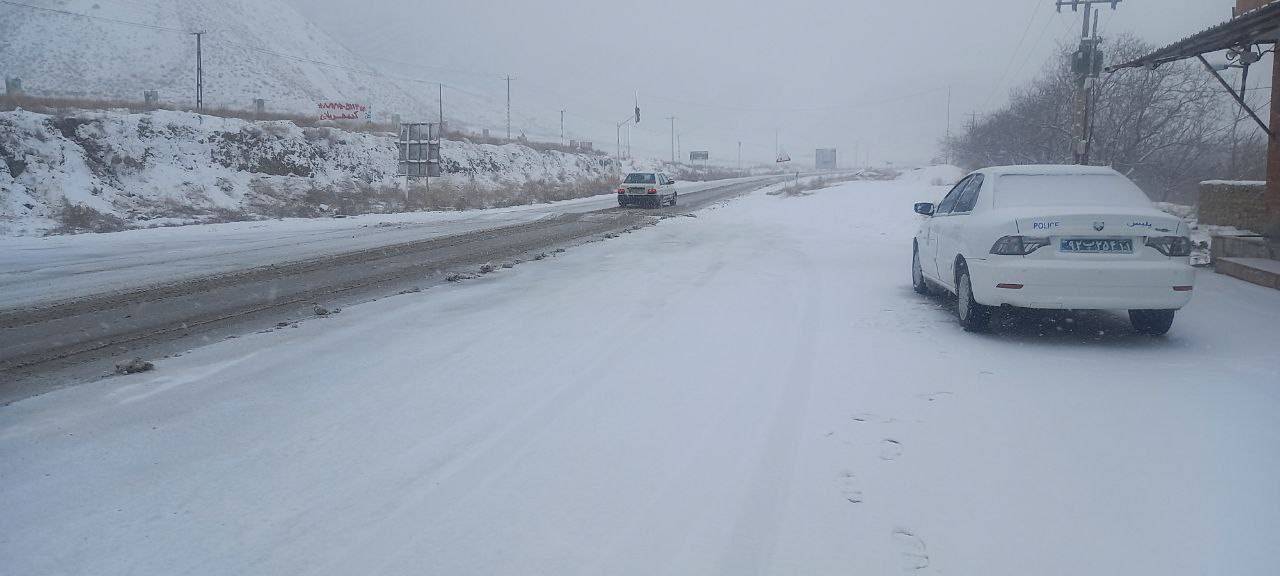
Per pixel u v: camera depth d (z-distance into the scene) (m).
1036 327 8.41
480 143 52.91
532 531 3.74
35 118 24.86
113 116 27.98
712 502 4.06
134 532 3.72
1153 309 7.46
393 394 5.84
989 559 3.50
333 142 36.56
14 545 3.59
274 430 5.08
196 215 25.09
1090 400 5.77
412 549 3.57
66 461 4.55
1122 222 7.26
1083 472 4.44
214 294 10.52
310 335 7.86
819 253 15.40
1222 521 3.84
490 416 5.36
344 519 3.85
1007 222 7.50
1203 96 29.88
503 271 12.62
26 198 21.83
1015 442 4.91
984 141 48.69
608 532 3.74
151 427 5.13
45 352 7.27
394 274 12.38
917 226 20.52
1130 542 3.64
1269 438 4.95
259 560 3.47
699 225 22.67
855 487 4.24
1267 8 10.41
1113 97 30.88
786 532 3.75
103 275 12.44
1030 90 42.44
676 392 5.92
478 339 7.64
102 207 23.14
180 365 6.73
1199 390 6.02
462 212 30.33
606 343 7.48
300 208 28.12
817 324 8.44
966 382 6.24
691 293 10.39
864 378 6.34
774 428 5.15
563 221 24.59
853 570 3.41
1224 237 13.54
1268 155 13.93
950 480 4.33
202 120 31.33
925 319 8.78
